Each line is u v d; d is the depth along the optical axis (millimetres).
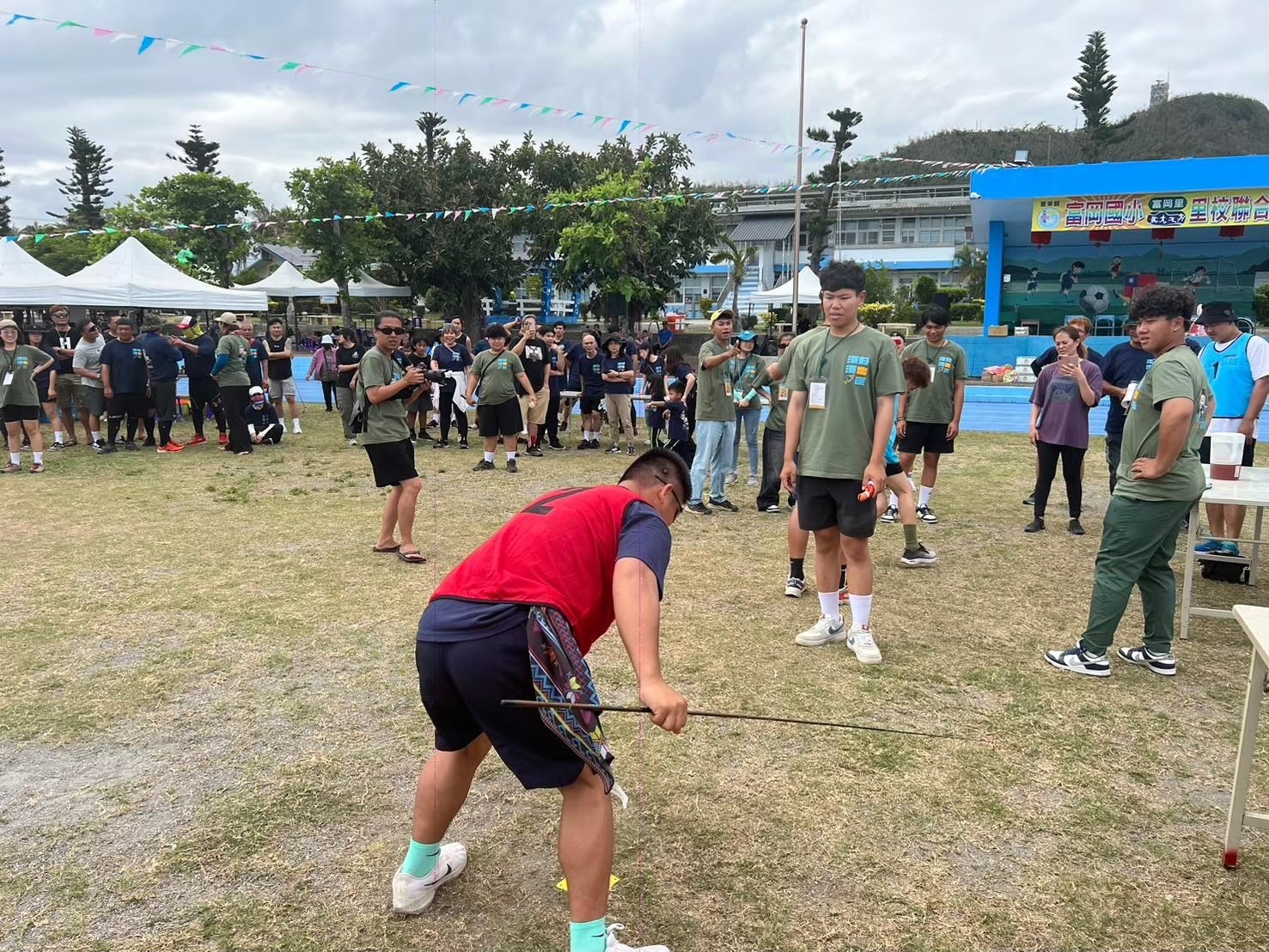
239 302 15828
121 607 4910
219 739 3385
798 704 3711
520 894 2459
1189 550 4438
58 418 11234
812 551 6238
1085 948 2256
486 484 8805
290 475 9281
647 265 29828
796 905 2418
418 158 32562
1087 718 3576
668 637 4520
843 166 44719
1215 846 2703
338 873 2553
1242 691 3855
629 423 11133
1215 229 22844
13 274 14188
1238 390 5672
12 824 2807
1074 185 20578
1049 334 23594
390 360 5773
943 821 2830
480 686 1975
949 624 4727
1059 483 8906
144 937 2275
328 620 4711
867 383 4078
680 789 3020
